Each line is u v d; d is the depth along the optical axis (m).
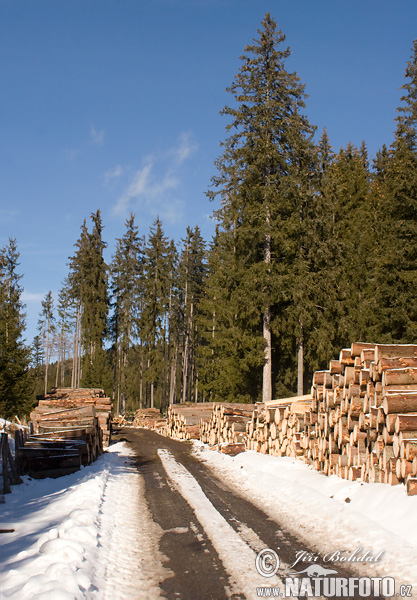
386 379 9.37
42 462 13.35
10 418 26.73
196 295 56.03
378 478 9.40
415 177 27.11
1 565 5.86
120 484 12.60
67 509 8.89
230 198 27.83
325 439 11.73
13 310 30.05
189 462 17.23
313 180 28.89
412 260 27.05
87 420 16.56
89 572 5.85
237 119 27.92
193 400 59.81
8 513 9.02
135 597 5.44
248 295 26.83
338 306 27.55
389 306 27.62
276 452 15.41
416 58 34.25
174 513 9.45
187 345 56.09
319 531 7.84
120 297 58.91
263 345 27.11
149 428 38.38
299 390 26.69
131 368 58.41
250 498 10.80
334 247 28.30
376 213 32.97
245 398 29.84
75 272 59.94
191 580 5.96
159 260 54.28
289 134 27.31
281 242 26.97
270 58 28.17
